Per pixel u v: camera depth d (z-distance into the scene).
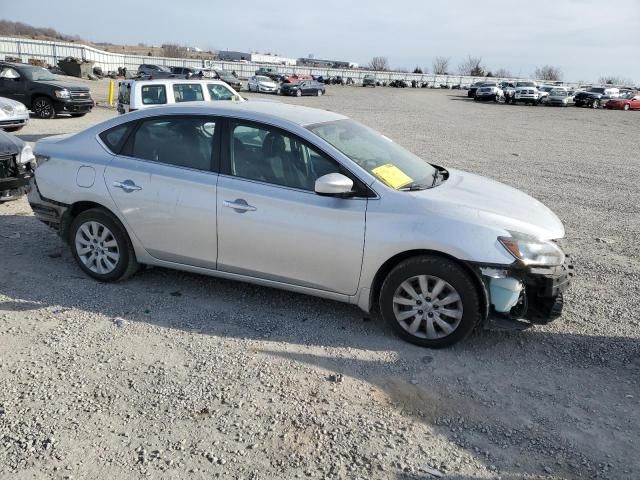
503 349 4.16
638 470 2.95
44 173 5.12
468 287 3.91
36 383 3.47
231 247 4.46
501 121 28.55
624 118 34.34
